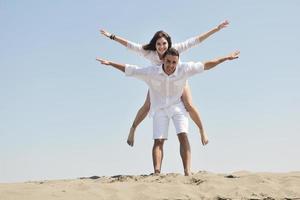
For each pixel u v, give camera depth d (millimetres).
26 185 6449
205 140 8039
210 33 8305
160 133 7820
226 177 6949
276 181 6633
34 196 5684
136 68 7750
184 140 7754
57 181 7207
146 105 8188
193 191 6047
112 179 7219
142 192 5934
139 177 7199
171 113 7848
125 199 5672
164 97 7891
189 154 7742
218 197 5816
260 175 6945
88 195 5785
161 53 8078
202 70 7684
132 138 8297
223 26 8336
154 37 8117
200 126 8031
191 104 7957
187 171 7645
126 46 8352
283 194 5965
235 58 7680
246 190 6078
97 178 7680
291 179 6703
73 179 7574
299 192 6012
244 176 7000
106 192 5977
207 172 7617
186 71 7688
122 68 7750
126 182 6664
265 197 5848
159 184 6332
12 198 5578
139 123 8305
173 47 8039
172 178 6875
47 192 5891
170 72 7695
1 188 6156
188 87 8039
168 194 5871
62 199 5582
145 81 7871
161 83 7785
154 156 7766
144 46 8266
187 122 7875
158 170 7699
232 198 5793
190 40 8273
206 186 6270
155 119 7906
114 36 8359
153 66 7777
